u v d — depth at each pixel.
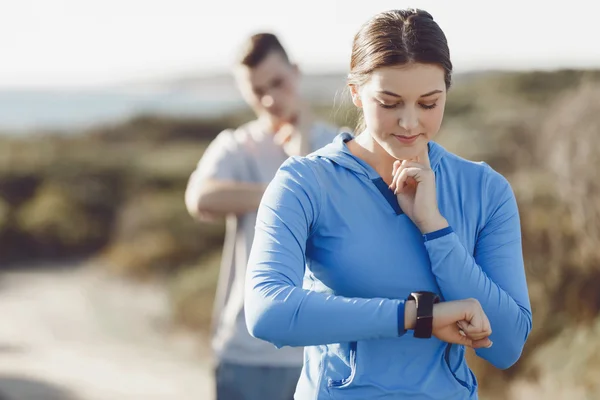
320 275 2.15
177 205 18.91
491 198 2.21
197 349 11.60
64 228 21.70
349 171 2.15
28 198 24.12
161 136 42.72
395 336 1.96
